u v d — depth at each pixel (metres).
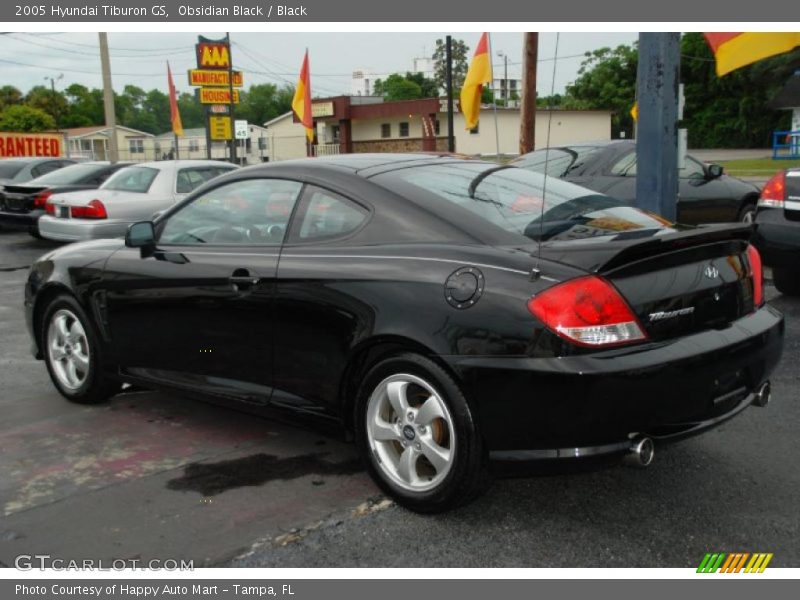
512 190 3.87
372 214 3.63
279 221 3.96
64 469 3.97
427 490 3.33
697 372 3.09
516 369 3.00
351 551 3.13
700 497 3.54
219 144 72.75
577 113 57.00
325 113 57.53
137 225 4.34
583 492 3.61
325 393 3.65
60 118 100.38
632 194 8.49
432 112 52.78
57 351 5.05
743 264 3.58
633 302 3.03
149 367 4.51
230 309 3.98
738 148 63.97
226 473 3.89
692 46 65.31
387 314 3.34
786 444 4.13
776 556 3.03
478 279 3.15
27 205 13.61
